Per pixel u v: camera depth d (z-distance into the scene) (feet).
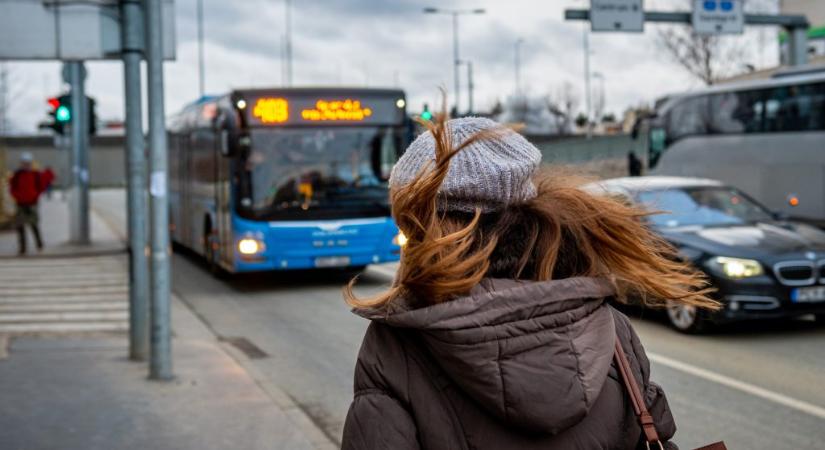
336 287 44.37
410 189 5.10
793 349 26.89
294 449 17.58
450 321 4.66
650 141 73.00
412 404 4.87
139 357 26.12
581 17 69.41
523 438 4.83
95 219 102.37
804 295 28.45
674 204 33.55
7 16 24.41
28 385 22.84
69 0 24.62
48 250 62.80
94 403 21.02
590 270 5.26
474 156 5.18
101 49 25.05
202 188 52.13
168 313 23.48
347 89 42.80
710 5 71.15
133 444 17.83
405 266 5.06
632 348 5.61
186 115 59.11
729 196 34.60
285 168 41.96
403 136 43.37
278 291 43.45
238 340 31.07
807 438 18.08
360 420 4.92
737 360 25.43
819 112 58.70
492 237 5.12
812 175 58.90
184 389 22.44
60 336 31.50
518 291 4.81
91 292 43.09
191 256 62.69
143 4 24.75
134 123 25.67
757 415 19.77
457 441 4.83
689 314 29.25
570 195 5.44
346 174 42.57
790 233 30.76
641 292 5.71
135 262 26.08
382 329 5.09
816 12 125.59
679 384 22.68
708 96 67.26
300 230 41.68
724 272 28.37
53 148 249.14
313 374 25.59
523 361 4.70
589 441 4.97
